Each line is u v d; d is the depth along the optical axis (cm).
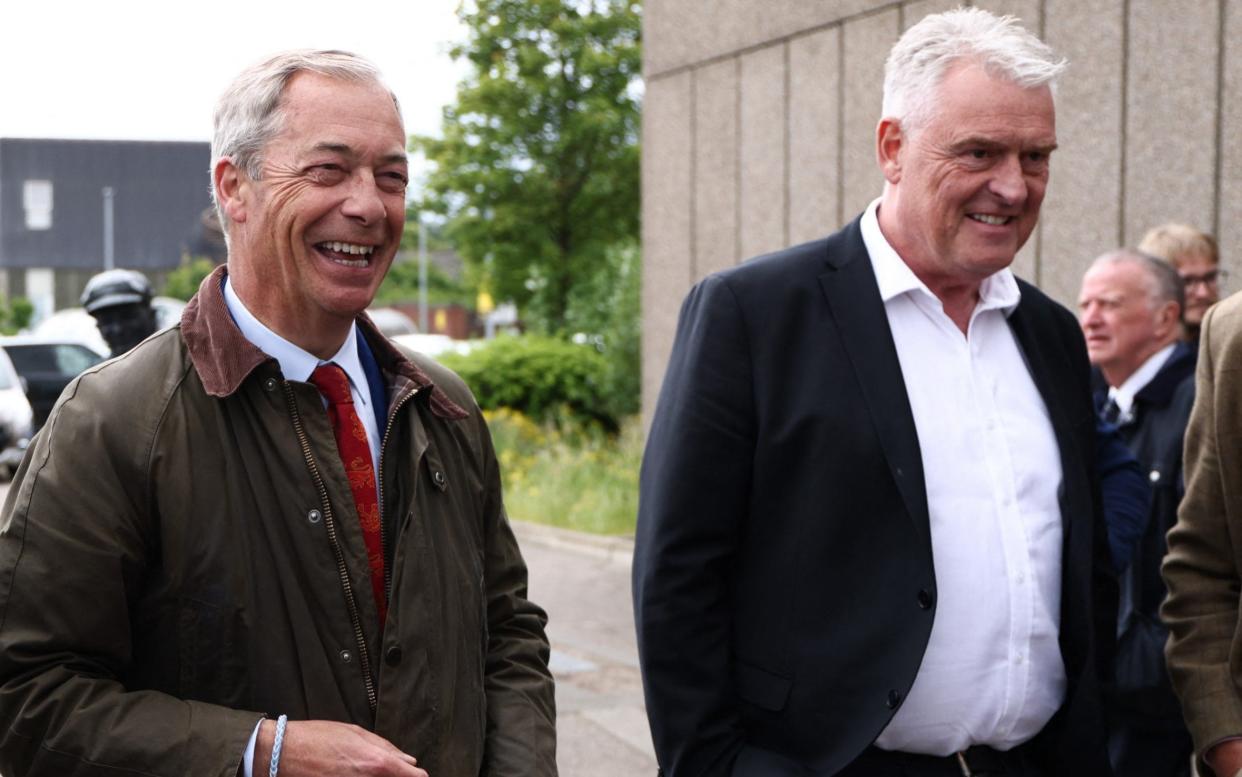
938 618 224
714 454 229
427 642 188
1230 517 232
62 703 169
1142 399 329
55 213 6322
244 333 191
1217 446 233
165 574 176
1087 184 568
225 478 179
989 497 229
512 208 1923
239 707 177
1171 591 243
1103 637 248
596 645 667
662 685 229
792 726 226
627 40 1945
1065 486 237
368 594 185
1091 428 251
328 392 193
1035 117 224
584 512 1012
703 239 838
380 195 189
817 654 224
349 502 186
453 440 208
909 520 222
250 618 177
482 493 215
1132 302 336
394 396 197
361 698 183
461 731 193
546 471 1183
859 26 688
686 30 845
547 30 1928
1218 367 233
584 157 1933
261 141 185
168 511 176
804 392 228
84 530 172
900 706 218
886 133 238
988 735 228
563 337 1850
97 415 177
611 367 1422
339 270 186
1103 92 559
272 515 181
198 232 6341
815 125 725
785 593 228
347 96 186
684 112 852
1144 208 541
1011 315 248
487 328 4275
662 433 237
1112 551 255
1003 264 228
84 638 172
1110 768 238
